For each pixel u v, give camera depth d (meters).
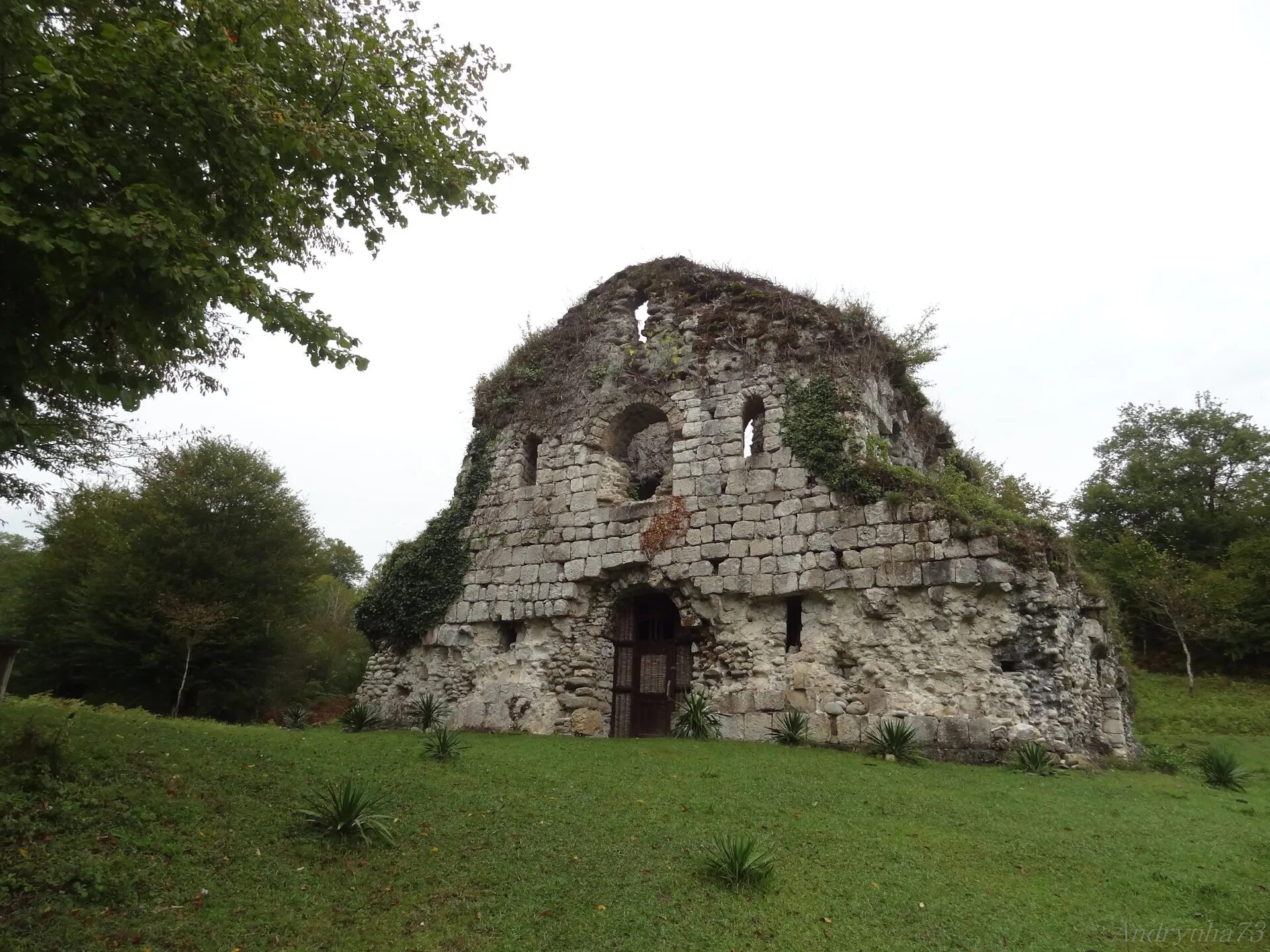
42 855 6.38
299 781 9.42
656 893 7.11
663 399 19.36
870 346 18.58
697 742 14.98
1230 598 31.67
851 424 17.05
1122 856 8.48
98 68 6.95
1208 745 20.05
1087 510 41.91
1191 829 9.60
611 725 18.05
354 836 7.75
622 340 20.80
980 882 7.66
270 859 7.12
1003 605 14.62
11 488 13.60
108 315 7.19
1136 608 34.28
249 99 7.58
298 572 31.92
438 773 10.84
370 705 20.33
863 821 9.45
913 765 13.24
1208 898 7.41
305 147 8.06
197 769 9.19
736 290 19.69
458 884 7.08
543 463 20.44
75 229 6.53
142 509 29.56
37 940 5.32
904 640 15.20
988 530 14.98
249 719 29.39
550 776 11.11
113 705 17.39
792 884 7.43
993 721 14.08
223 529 30.45
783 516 16.92
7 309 6.86
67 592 28.97
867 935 6.48
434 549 21.03
